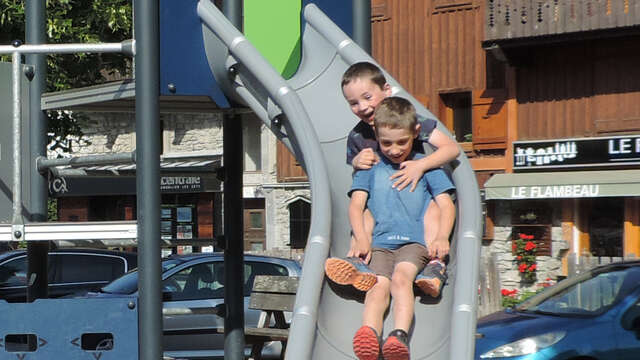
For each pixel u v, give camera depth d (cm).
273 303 1452
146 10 925
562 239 3262
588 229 3238
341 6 1102
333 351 811
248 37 1048
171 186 4369
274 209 4216
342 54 958
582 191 3125
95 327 907
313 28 996
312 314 781
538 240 3316
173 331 1766
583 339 1308
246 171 4369
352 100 854
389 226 814
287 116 866
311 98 968
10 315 909
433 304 814
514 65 3359
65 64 2541
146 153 919
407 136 816
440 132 840
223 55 956
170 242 1100
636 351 1309
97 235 920
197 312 1148
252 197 4347
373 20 3725
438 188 825
